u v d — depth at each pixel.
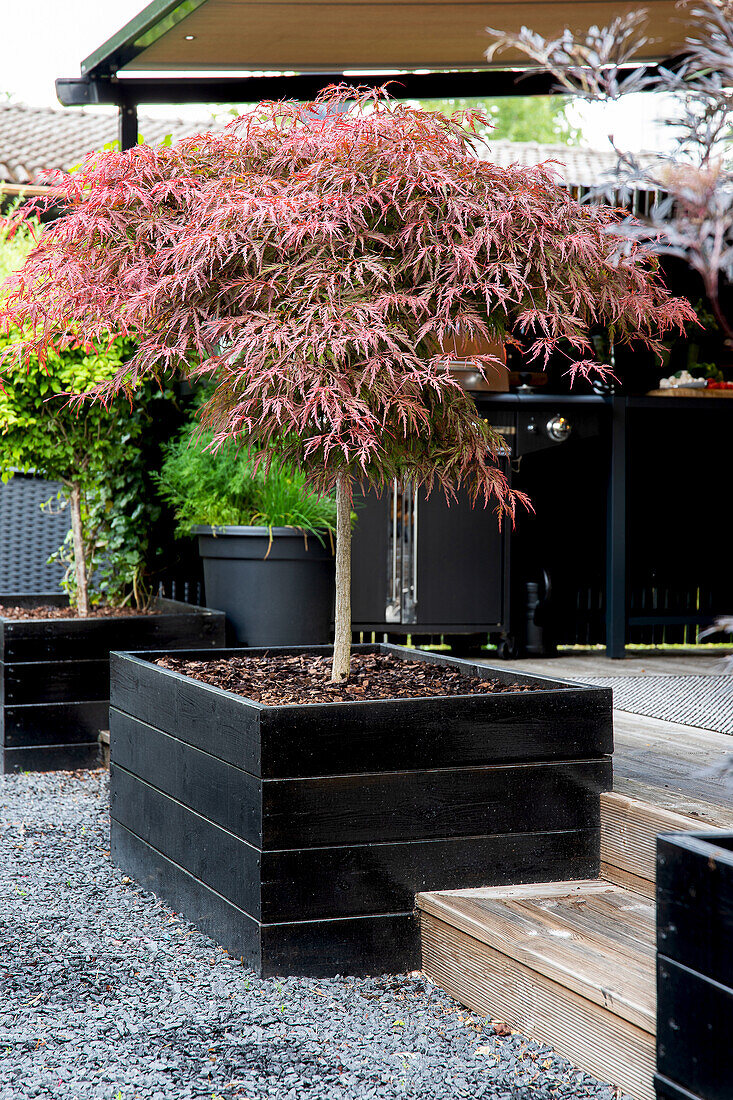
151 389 5.53
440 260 2.76
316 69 5.42
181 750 2.97
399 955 2.63
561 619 7.25
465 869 2.68
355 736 2.58
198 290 2.77
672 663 6.27
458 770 2.67
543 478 7.21
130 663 3.35
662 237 1.54
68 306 3.12
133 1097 2.00
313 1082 2.06
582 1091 2.04
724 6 1.49
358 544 6.14
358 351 2.67
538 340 2.79
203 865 2.84
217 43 4.93
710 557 7.78
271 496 5.30
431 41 5.00
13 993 2.47
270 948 2.53
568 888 2.70
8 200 10.03
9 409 4.74
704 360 7.25
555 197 2.86
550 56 1.66
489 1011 2.40
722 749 3.58
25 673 4.69
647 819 2.64
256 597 5.28
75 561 5.75
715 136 1.52
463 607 6.28
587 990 2.10
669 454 7.71
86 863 3.49
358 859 2.59
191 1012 2.36
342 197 2.70
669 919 1.75
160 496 6.05
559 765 2.76
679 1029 1.72
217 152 3.11
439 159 2.81
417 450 3.12
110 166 3.10
